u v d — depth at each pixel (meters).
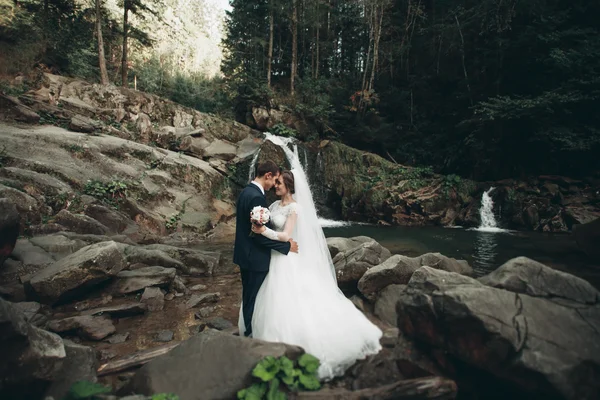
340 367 2.16
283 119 16.48
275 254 2.61
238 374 1.97
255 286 2.61
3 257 3.79
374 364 2.18
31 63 12.08
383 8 17.77
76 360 2.33
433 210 11.80
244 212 2.64
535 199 10.53
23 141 8.23
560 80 12.01
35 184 6.92
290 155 13.48
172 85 23.84
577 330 1.81
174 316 3.56
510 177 12.84
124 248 4.97
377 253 3.97
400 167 13.60
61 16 15.30
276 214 2.72
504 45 13.42
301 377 1.99
